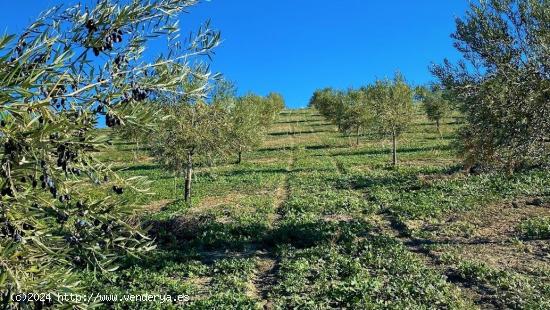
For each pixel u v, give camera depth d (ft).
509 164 42.47
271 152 179.22
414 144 167.73
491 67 41.63
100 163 14.44
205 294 36.58
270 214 69.92
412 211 63.93
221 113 72.49
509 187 72.84
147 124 14.17
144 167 144.46
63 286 11.95
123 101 14.28
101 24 14.16
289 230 56.34
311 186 96.48
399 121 119.75
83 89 13.64
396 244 48.65
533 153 39.93
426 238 51.98
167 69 15.23
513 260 41.16
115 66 14.79
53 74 13.61
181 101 17.26
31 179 13.53
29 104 11.89
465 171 89.97
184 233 57.06
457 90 42.65
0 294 11.52
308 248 49.67
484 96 40.19
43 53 13.75
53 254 12.52
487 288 34.78
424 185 83.25
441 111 186.50
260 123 168.25
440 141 170.40
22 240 12.51
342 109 182.91
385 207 69.56
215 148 74.74
